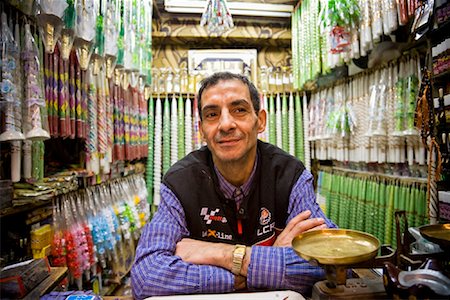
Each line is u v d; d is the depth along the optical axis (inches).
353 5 77.7
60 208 70.8
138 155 110.1
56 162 76.4
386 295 30.1
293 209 49.8
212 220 49.9
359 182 98.0
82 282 79.3
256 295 34.0
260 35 144.2
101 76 78.1
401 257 33.3
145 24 105.0
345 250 30.0
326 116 114.7
